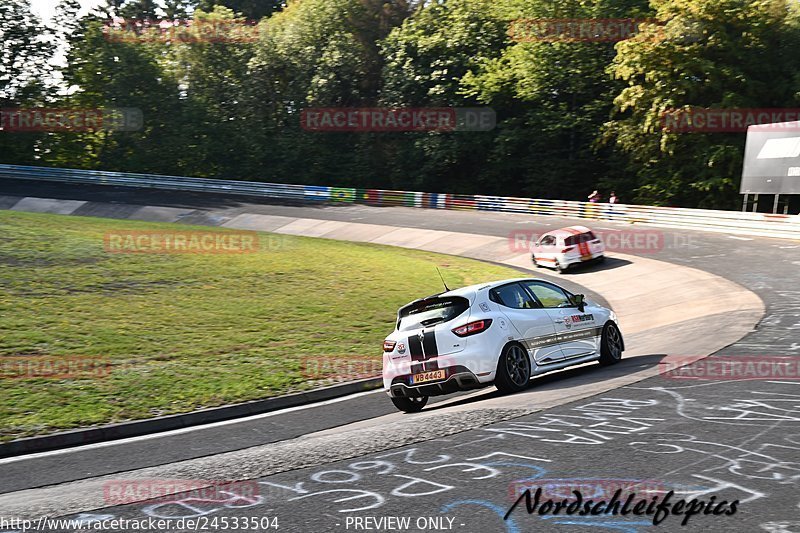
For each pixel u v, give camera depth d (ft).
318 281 77.25
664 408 23.79
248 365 44.75
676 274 75.51
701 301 60.90
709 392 25.54
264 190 158.71
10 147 186.60
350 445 22.98
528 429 22.57
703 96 136.15
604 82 152.46
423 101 171.32
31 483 23.47
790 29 137.69
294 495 18.10
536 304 33.04
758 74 137.59
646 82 138.72
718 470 17.52
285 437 28.68
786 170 94.22
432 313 31.42
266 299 67.46
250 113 187.62
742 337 37.86
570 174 158.61
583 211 120.16
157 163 186.91
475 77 159.74
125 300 63.62
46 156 191.11
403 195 146.82
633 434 21.03
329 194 153.58
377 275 82.28
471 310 30.78
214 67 189.78
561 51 153.17
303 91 184.75
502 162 165.78
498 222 121.60
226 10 198.08
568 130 158.71
